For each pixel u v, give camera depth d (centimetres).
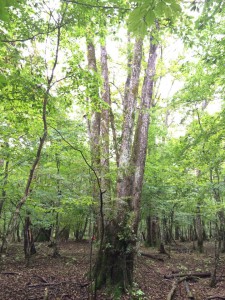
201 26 423
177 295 782
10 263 1063
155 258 1345
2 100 534
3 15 203
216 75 728
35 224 1155
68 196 907
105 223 755
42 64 557
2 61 515
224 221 1077
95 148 713
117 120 1257
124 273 717
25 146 862
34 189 933
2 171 937
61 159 941
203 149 852
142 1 231
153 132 1523
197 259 1418
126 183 786
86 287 749
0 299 665
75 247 1689
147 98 899
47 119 702
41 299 679
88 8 447
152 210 1446
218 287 871
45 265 1057
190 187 1255
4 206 1048
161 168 1364
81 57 623
